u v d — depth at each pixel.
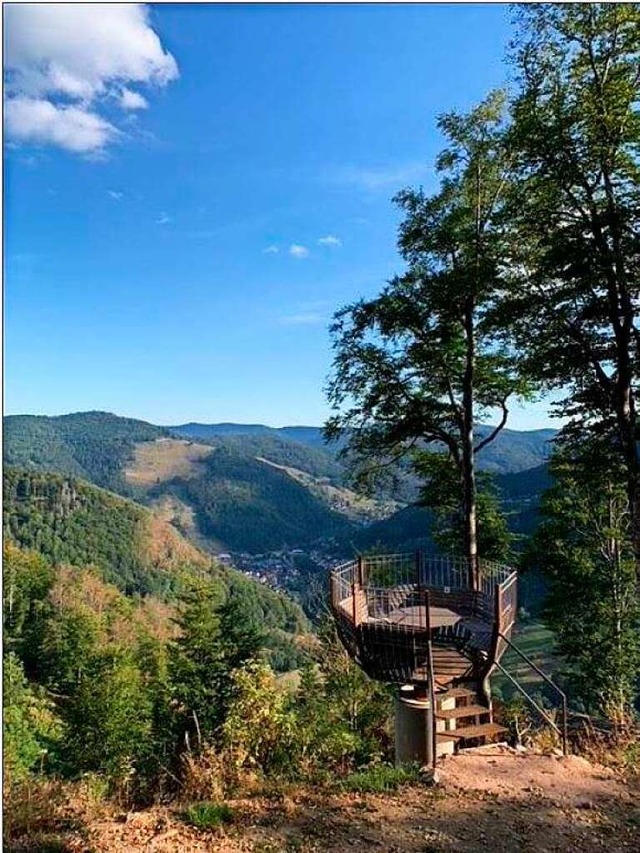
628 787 7.23
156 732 30.81
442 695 9.92
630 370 13.55
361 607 12.70
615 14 12.52
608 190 12.95
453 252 15.07
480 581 14.72
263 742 9.45
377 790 6.91
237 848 5.41
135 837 5.47
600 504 20.80
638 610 20.23
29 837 5.28
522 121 13.29
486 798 6.79
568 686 23.16
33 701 39.94
